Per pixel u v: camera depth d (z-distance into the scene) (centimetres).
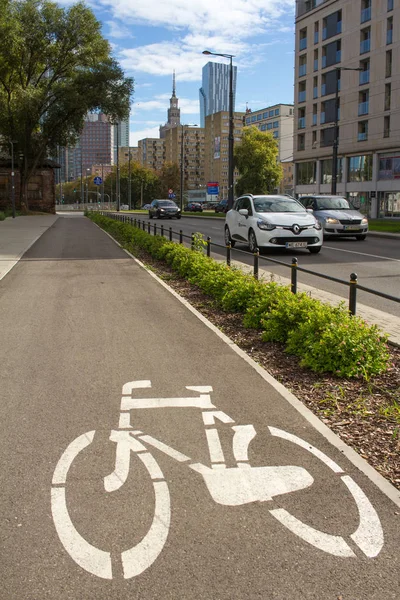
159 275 1262
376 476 351
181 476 354
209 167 18012
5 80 4962
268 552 277
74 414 458
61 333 731
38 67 4922
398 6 4784
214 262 1148
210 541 286
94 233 2670
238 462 372
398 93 4872
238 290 867
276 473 357
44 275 1255
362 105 5322
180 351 644
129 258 1593
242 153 8706
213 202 11112
